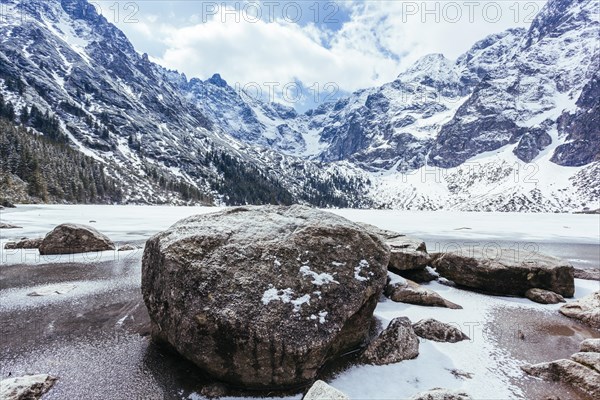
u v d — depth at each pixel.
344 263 8.45
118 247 24.31
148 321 10.41
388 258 9.21
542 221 79.62
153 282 8.51
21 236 28.45
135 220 49.75
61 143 134.75
